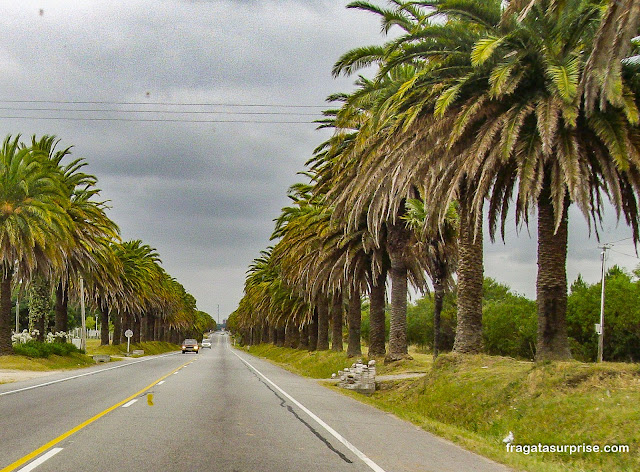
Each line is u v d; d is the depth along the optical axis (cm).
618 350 4209
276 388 2181
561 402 1276
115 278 4612
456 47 1673
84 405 1430
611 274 4991
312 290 4138
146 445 902
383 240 3225
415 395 1948
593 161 1523
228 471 741
